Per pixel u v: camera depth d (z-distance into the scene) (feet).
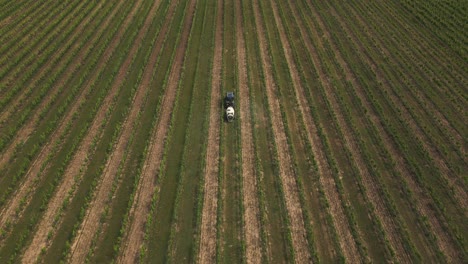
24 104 140.56
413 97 144.97
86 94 144.25
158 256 92.84
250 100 142.61
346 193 108.47
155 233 97.76
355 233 97.19
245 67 160.97
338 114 136.87
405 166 116.47
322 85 150.30
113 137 124.06
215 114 135.95
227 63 163.53
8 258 92.17
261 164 117.39
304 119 134.82
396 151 121.90
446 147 123.34
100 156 119.65
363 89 149.07
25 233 95.76
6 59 164.76
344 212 103.19
